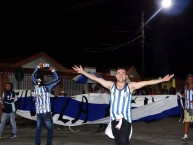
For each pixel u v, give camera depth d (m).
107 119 13.75
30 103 14.25
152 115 14.11
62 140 11.55
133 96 14.22
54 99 14.09
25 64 20.86
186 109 11.67
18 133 13.23
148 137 12.42
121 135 5.95
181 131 14.19
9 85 11.95
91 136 12.59
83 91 21.00
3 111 11.92
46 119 9.29
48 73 20.50
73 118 14.09
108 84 6.26
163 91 24.62
